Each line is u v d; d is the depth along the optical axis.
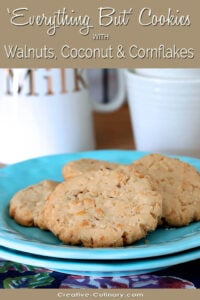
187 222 0.49
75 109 0.63
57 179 0.57
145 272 0.45
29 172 0.57
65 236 0.45
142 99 0.60
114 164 0.55
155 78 0.58
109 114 0.78
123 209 0.46
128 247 0.43
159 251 0.42
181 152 0.61
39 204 0.50
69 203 0.47
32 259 0.43
